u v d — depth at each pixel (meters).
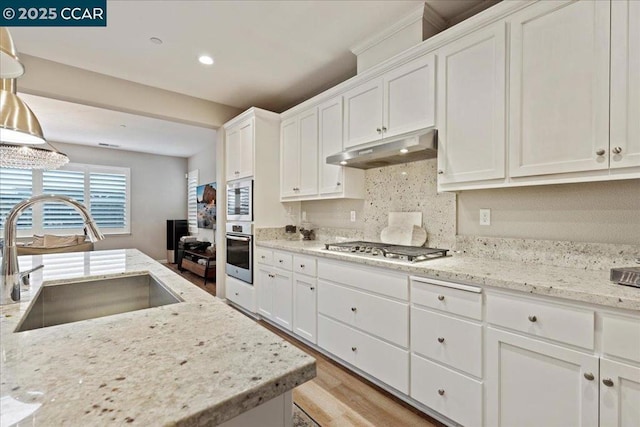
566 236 1.69
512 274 1.49
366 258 2.07
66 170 6.01
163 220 7.20
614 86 1.29
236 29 2.30
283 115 3.42
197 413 0.47
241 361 0.62
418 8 2.08
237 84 3.26
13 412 0.45
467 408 1.52
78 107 3.97
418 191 2.44
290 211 3.60
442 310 1.63
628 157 1.25
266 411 0.60
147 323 0.81
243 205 3.49
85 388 0.52
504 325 1.39
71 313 1.36
